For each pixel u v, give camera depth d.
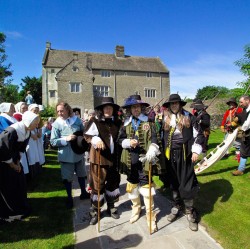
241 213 3.99
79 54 42.88
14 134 3.73
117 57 45.22
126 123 3.98
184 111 3.93
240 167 5.65
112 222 4.09
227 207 4.21
